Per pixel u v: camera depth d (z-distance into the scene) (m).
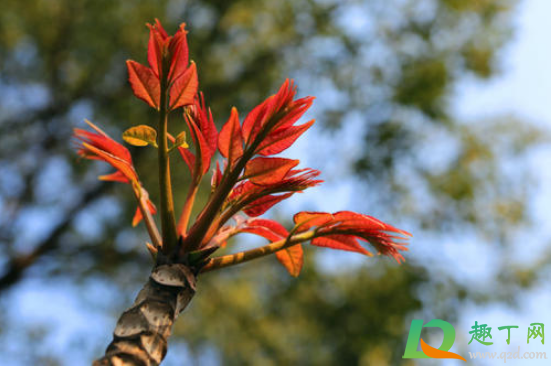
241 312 9.64
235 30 9.15
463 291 9.06
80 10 8.27
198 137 1.23
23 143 8.28
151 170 8.10
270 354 9.55
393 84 8.93
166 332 1.07
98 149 1.25
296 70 9.34
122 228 8.32
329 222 1.30
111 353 1.02
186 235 1.19
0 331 8.20
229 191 1.19
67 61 8.55
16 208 8.34
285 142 1.21
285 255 1.45
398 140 8.86
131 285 8.84
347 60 9.16
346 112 9.03
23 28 8.30
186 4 8.75
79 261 8.43
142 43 8.26
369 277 9.13
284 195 1.34
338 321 8.80
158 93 1.21
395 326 8.78
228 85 8.91
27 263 8.20
